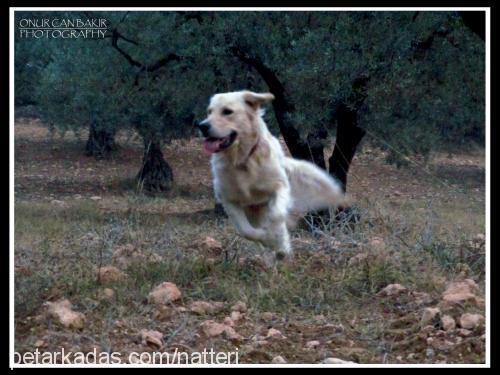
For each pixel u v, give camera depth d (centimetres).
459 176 2472
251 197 778
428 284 684
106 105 1652
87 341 550
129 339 557
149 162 2239
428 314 573
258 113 777
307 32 1255
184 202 2019
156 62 1560
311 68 1223
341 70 1210
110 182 2398
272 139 798
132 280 700
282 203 770
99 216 1503
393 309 631
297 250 823
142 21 1538
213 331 564
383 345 542
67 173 2555
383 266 718
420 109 1400
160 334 555
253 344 543
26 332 562
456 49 1352
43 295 655
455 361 510
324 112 1268
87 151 2858
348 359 522
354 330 581
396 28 1227
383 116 1302
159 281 707
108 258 793
